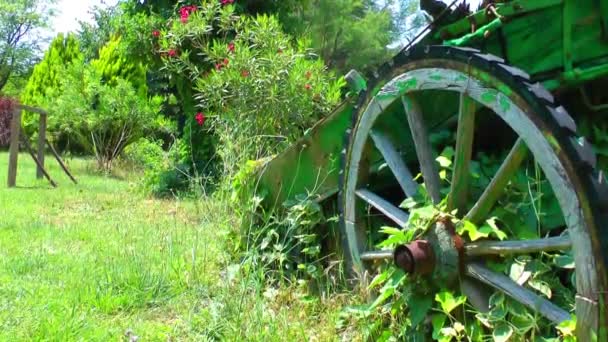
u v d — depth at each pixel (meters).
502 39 3.06
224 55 7.80
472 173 2.97
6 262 4.73
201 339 3.31
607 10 2.84
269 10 10.93
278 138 6.74
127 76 18.53
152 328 3.53
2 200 8.61
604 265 2.25
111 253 5.10
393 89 3.18
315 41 18.83
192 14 8.47
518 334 2.64
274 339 3.25
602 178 2.32
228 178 5.04
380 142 3.38
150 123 15.39
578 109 3.15
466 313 2.87
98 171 15.13
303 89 7.20
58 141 20.75
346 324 3.48
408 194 3.25
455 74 2.81
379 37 20.55
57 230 6.20
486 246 2.76
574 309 2.47
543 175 2.93
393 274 3.06
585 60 2.88
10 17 47.81
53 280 4.32
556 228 2.85
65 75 16.92
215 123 7.12
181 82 10.30
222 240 4.84
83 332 3.34
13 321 3.42
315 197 4.28
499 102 2.61
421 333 3.05
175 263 4.64
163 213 7.66
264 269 4.21
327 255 4.21
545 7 2.86
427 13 3.48
